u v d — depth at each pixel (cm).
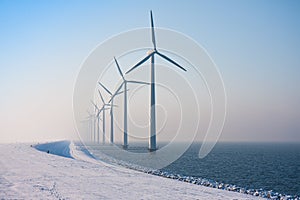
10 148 6462
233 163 6500
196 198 1617
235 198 1705
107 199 1501
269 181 3869
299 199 2375
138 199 1528
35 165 3056
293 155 10469
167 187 1975
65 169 2789
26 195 1534
